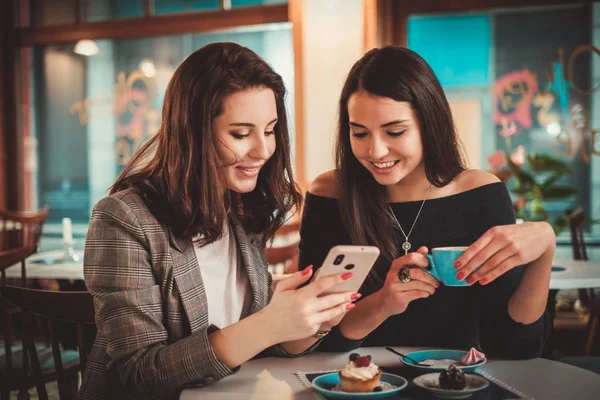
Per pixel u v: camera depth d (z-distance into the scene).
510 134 4.16
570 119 4.10
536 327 1.29
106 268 1.14
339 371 1.14
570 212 3.85
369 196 1.49
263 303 1.34
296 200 1.38
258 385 1.12
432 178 1.44
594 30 4.03
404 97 1.29
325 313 1.05
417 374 1.18
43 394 1.46
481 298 1.40
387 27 4.20
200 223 1.19
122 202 1.17
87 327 2.46
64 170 4.94
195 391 1.08
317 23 4.24
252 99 1.16
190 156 1.17
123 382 1.10
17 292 1.37
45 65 4.92
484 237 1.13
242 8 4.49
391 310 1.25
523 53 4.12
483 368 1.22
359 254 1.03
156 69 4.73
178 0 4.64
